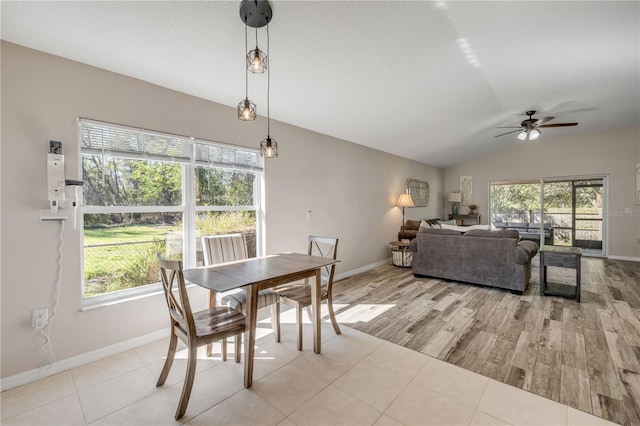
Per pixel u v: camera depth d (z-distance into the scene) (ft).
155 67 7.61
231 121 10.29
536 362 6.97
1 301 6.15
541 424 5.05
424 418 5.25
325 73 8.82
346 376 6.57
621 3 6.59
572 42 8.14
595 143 20.06
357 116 12.62
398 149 18.75
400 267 17.58
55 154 6.63
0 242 6.13
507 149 23.88
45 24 5.82
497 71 9.73
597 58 9.11
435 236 14.33
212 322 6.38
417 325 9.23
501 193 24.79
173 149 8.87
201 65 7.69
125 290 8.07
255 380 6.45
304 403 5.69
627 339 7.99
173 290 8.73
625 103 13.58
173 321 6.15
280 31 6.67
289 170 12.39
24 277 6.40
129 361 7.26
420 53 8.24
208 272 7.02
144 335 8.13
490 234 12.77
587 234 20.83
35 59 6.52
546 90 11.66
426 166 24.50
